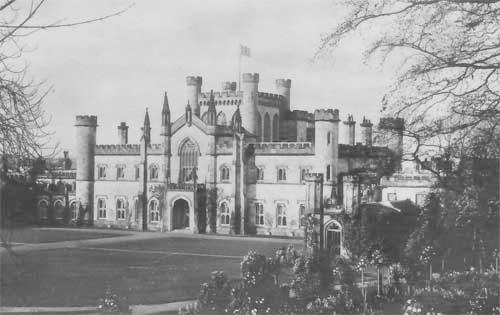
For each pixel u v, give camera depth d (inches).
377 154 938.7
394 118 865.5
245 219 4067.4
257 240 3595.0
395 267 1779.0
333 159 3752.5
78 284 2028.8
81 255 2844.5
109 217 4712.1
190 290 1972.2
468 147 858.8
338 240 2694.4
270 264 1711.4
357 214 2105.1
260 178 4050.2
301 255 1878.7
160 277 2225.6
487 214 949.8
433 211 1159.6
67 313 1547.7
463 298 1291.8
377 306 1568.7
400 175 3358.8
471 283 1433.3
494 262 1611.7
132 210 4601.4
